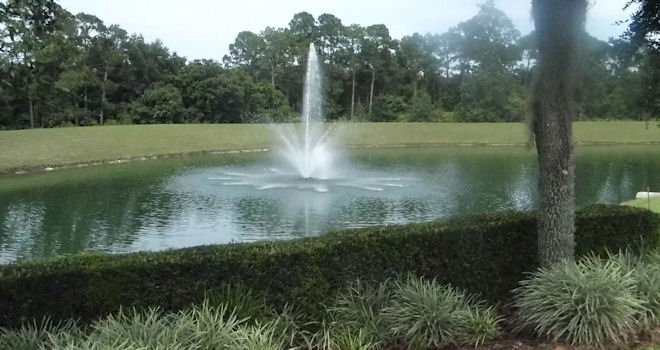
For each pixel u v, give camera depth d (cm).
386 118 5094
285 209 1218
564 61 418
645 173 1933
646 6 755
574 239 480
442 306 387
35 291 363
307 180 1686
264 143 3259
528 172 1998
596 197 1402
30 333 345
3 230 1055
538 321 380
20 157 2339
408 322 382
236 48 6131
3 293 358
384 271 427
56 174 2055
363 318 393
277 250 402
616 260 461
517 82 4616
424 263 440
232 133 3428
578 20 415
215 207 1255
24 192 1580
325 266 410
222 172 1995
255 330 354
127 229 1049
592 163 2319
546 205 438
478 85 4647
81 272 369
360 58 5788
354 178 1750
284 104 4941
